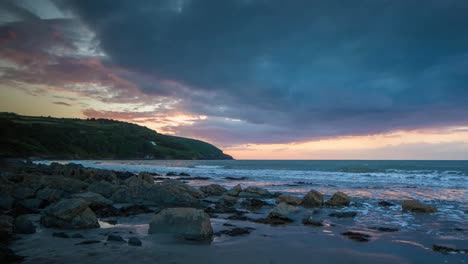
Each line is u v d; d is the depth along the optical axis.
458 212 15.91
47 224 11.16
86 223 11.09
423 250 8.80
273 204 18.92
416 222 13.31
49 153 124.12
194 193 22.03
